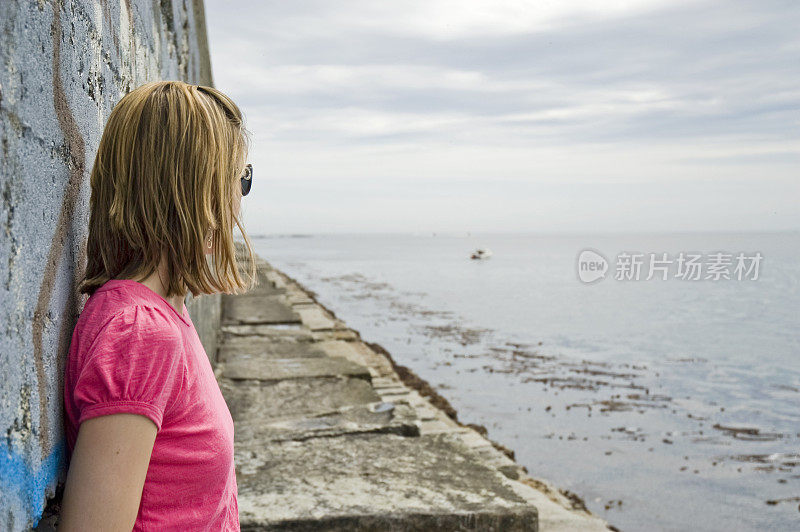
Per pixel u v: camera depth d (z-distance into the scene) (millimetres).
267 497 3176
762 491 10234
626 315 38000
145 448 1018
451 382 18234
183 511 1135
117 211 1166
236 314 10414
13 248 1012
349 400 5441
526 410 15219
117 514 986
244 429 4375
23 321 1059
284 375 6227
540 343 26328
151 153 1154
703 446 12656
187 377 1114
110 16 1879
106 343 1031
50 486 1197
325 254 162750
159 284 1212
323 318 12992
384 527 2969
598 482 10508
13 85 1001
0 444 959
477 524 2992
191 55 5281
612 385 18359
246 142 1310
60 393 1270
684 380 19375
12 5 994
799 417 15062
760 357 23781
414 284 61125
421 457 3822
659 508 9438
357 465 3672
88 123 1552
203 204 1170
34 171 1113
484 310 39156
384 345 24781
